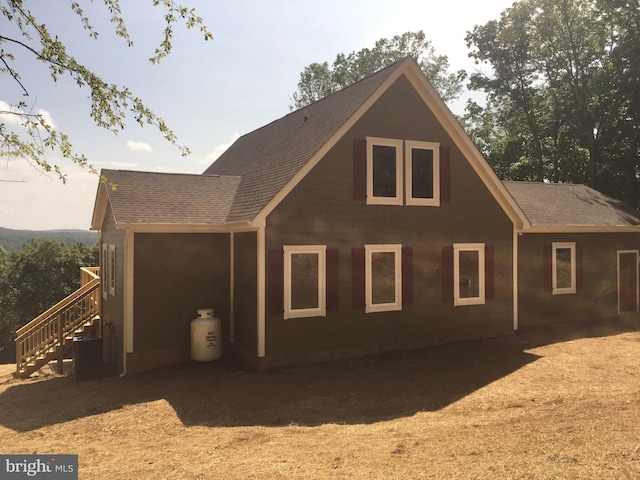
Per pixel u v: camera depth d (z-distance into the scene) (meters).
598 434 6.27
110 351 13.89
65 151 6.84
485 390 9.59
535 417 7.52
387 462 5.86
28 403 10.20
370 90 12.56
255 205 11.74
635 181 28.33
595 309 17.12
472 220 13.94
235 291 12.72
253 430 7.73
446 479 5.17
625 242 18.03
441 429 7.22
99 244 16.39
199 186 14.24
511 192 18.38
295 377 10.72
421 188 13.23
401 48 38.78
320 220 11.83
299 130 14.98
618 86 26.72
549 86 33.88
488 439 6.48
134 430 8.03
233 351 12.81
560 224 16.02
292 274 11.57
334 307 11.98
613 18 27.91
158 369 11.93
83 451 7.05
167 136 7.43
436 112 13.36
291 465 5.93
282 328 11.42
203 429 7.91
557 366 11.12
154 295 12.05
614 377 10.06
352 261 12.24
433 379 10.51
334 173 12.02
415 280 13.07
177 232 12.34
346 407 8.88
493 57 34.16
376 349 12.50
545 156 35.16
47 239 50.78
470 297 13.92
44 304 48.12
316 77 40.94
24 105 6.57
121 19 7.02
